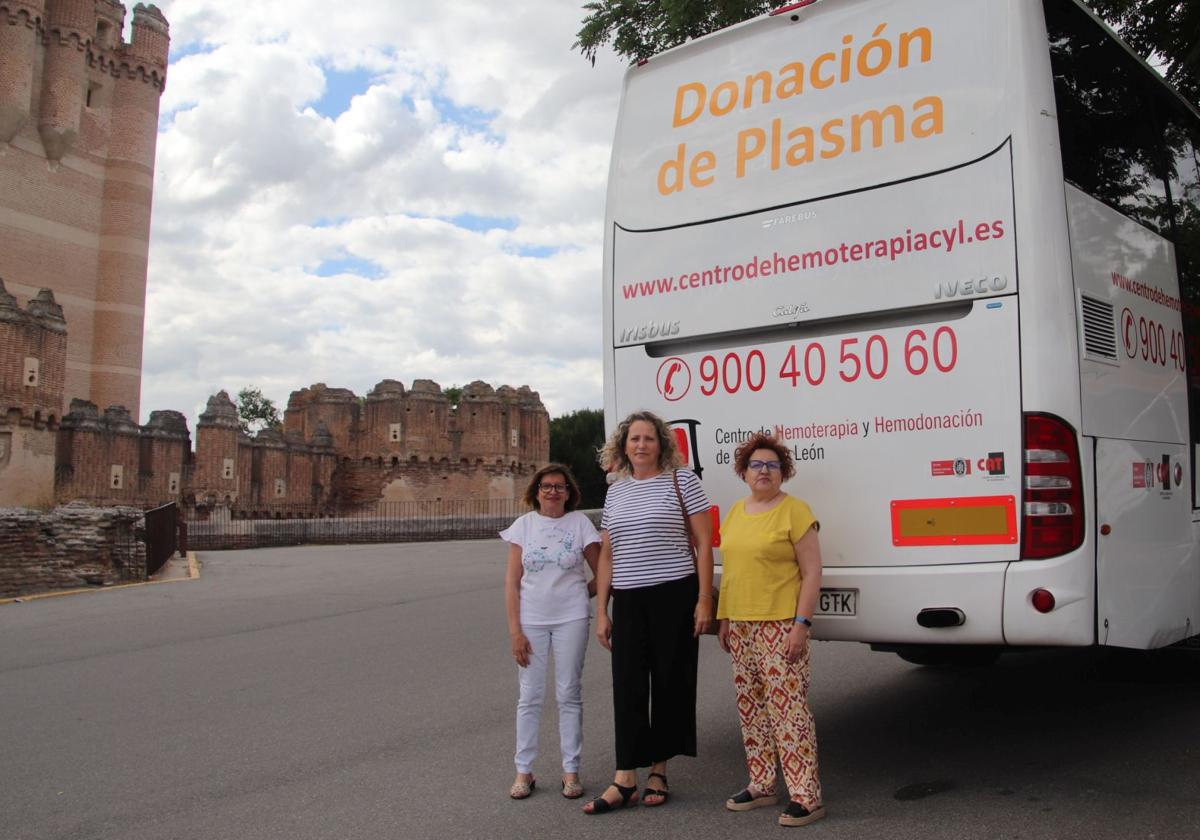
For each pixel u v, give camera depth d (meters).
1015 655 9.57
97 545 19.81
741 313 5.88
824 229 5.63
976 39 5.32
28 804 5.62
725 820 5.05
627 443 5.49
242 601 16.12
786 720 5.02
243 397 99.38
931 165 5.33
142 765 6.38
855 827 4.87
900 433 5.29
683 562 5.36
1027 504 4.90
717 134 6.16
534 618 5.59
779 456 5.23
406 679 9.05
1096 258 5.49
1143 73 6.63
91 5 51.78
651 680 5.35
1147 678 8.03
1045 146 5.11
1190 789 5.29
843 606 5.36
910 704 7.63
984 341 5.08
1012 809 5.07
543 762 6.29
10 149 48.38
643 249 6.35
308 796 5.65
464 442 56.47
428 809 5.37
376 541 44.28
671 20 13.38
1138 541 5.56
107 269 52.88
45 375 34.19
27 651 11.20
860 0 5.74
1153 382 6.01
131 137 54.22
